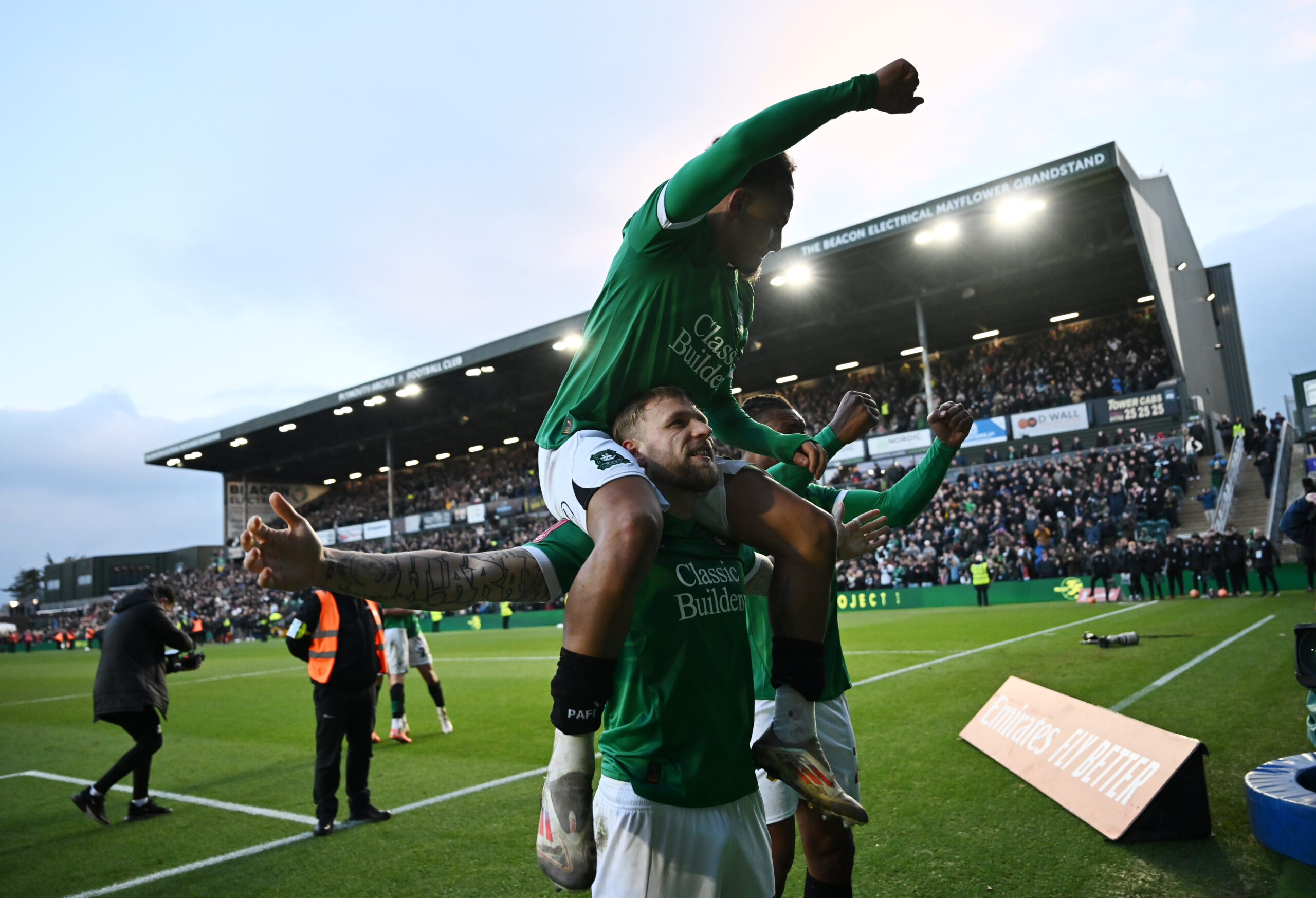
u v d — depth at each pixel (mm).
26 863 4746
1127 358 27875
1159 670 7926
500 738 7746
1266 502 21781
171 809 5820
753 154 1587
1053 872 3404
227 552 48500
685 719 1634
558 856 1447
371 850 4523
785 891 3521
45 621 61344
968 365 33000
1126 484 22422
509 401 37031
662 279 1840
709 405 2338
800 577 1759
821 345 33281
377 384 36062
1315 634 3809
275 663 19641
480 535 37281
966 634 13391
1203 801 3648
